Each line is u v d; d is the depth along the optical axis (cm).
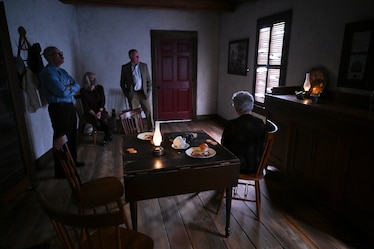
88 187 185
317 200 221
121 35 486
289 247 181
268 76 363
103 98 408
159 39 505
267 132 194
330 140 201
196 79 543
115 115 473
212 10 448
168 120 551
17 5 268
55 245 183
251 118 197
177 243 185
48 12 344
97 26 474
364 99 215
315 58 275
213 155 179
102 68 495
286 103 249
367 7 214
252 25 402
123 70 429
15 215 218
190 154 181
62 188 263
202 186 169
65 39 407
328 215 217
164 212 223
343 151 189
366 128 168
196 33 517
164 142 209
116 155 353
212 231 197
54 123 267
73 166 181
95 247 129
